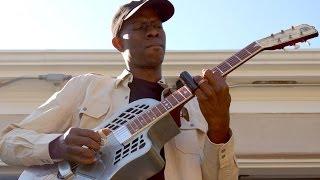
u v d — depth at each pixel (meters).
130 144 2.59
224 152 2.63
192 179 2.70
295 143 5.69
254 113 5.81
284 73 5.84
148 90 2.88
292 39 2.74
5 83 5.84
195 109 2.91
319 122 5.80
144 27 2.88
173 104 2.64
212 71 2.60
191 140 2.80
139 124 2.63
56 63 5.84
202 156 2.74
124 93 2.88
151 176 2.61
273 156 5.64
